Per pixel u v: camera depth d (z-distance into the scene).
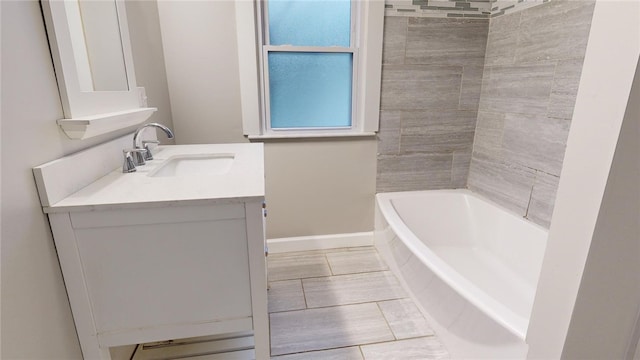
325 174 2.17
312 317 1.64
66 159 0.94
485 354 1.18
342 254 2.24
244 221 0.98
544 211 1.74
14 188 0.77
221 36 1.86
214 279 1.03
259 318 1.09
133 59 1.46
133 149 1.28
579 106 0.53
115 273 0.97
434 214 2.24
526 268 1.81
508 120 1.94
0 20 0.73
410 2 1.94
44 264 0.87
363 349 1.45
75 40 0.99
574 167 0.54
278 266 2.09
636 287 0.50
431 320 1.56
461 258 2.07
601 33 0.49
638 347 0.52
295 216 2.22
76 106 0.97
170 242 0.97
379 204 2.15
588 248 0.53
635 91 0.45
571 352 0.59
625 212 0.49
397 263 1.91
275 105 2.05
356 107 2.12
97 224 0.91
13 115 0.77
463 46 2.08
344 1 1.95
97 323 1.00
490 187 2.14
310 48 1.97
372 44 1.96
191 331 1.06
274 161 2.08
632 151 0.46
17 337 0.78
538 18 1.69
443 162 2.28
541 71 1.69
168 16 1.79
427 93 2.12
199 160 1.53
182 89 1.90
